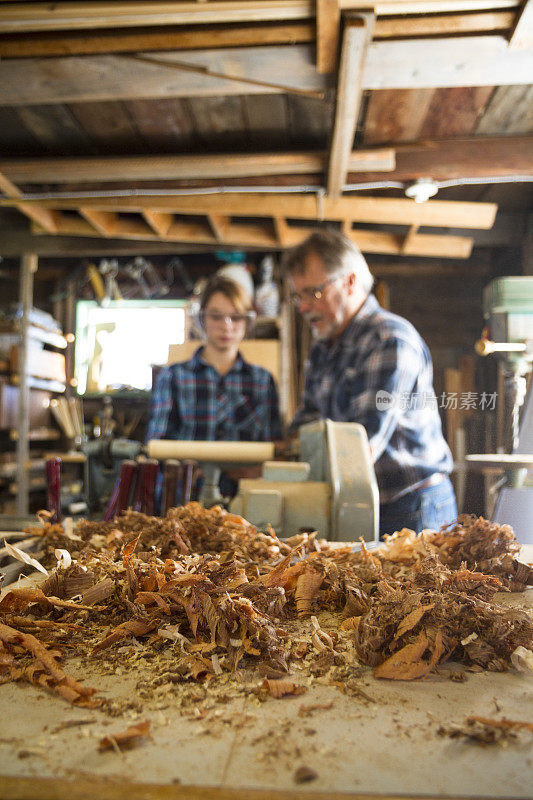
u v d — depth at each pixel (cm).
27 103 239
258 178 302
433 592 78
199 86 217
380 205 320
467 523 118
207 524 117
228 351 313
